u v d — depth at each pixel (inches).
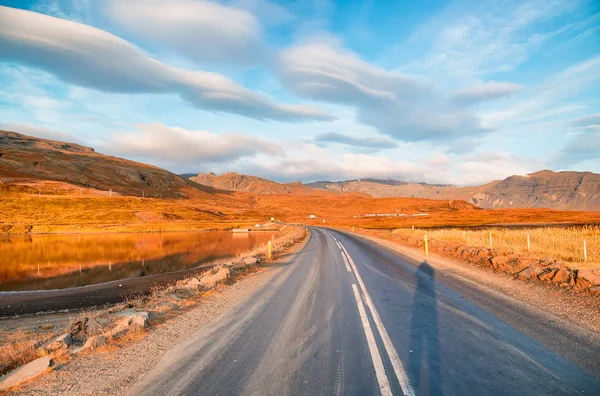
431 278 449.7
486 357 194.1
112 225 3513.8
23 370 192.5
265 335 241.4
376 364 187.5
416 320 267.0
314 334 240.4
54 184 6077.8
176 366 192.7
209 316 297.3
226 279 476.4
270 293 386.3
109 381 177.2
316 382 167.9
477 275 461.7
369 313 289.4
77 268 1085.1
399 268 546.3
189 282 447.2
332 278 471.5
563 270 386.9
